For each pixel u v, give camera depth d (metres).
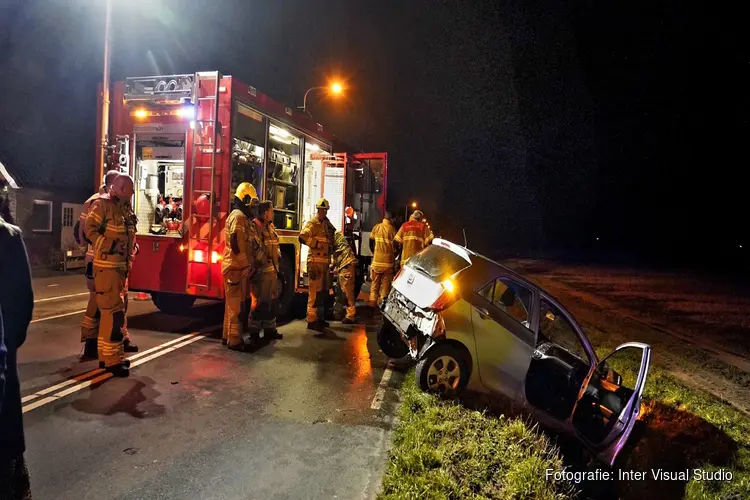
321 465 3.80
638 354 8.10
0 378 1.61
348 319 9.19
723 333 10.75
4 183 1.88
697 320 12.20
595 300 14.94
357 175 12.10
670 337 9.83
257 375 5.85
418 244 9.26
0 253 1.78
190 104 7.27
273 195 8.95
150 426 4.31
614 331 9.90
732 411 5.85
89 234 5.28
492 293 5.44
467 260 5.31
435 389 5.20
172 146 7.55
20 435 1.84
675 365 7.77
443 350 5.18
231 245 6.66
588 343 5.00
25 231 17.84
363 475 3.68
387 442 4.26
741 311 13.92
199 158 7.29
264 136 8.23
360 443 4.22
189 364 6.09
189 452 3.88
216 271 7.20
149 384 5.32
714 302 15.69
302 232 8.48
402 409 4.86
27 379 5.24
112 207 5.42
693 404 5.93
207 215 7.22
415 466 3.70
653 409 5.73
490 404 5.23
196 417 4.56
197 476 3.54
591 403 5.12
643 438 5.00
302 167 9.75
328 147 11.19
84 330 6.03
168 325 8.07
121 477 3.47
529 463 3.89
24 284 1.86
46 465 3.56
